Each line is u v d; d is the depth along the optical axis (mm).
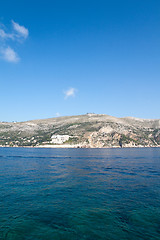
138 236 14297
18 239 13812
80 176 37844
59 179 34625
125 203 21234
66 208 19734
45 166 52875
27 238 13969
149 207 19969
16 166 52750
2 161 66250
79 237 14156
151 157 85125
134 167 51500
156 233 14750
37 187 28406
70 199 22656
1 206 20141
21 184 30312
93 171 44281
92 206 20297
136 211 18922
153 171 44531
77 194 24766
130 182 32219
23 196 23750
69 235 14430
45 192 25641
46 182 31969
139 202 21547
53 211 18922
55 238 14000
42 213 18406
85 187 28609
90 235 14438
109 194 24797
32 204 20859
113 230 15203
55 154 102625
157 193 25234
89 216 17750
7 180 33406
